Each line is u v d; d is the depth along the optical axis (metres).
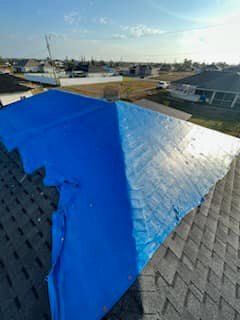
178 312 1.96
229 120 20.84
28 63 68.38
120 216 2.27
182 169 3.54
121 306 1.87
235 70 40.00
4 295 2.21
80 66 65.38
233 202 3.85
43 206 3.12
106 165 2.96
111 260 1.97
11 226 3.04
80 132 3.91
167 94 33.19
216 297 2.20
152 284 2.08
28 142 4.22
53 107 5.55
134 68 74.25
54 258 2.12
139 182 2.75
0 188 3.87
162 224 2.41
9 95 19.00
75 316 1.73
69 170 3.17
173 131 4.73
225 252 2.76
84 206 2.50
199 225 3.03
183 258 2.47
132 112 4.68
